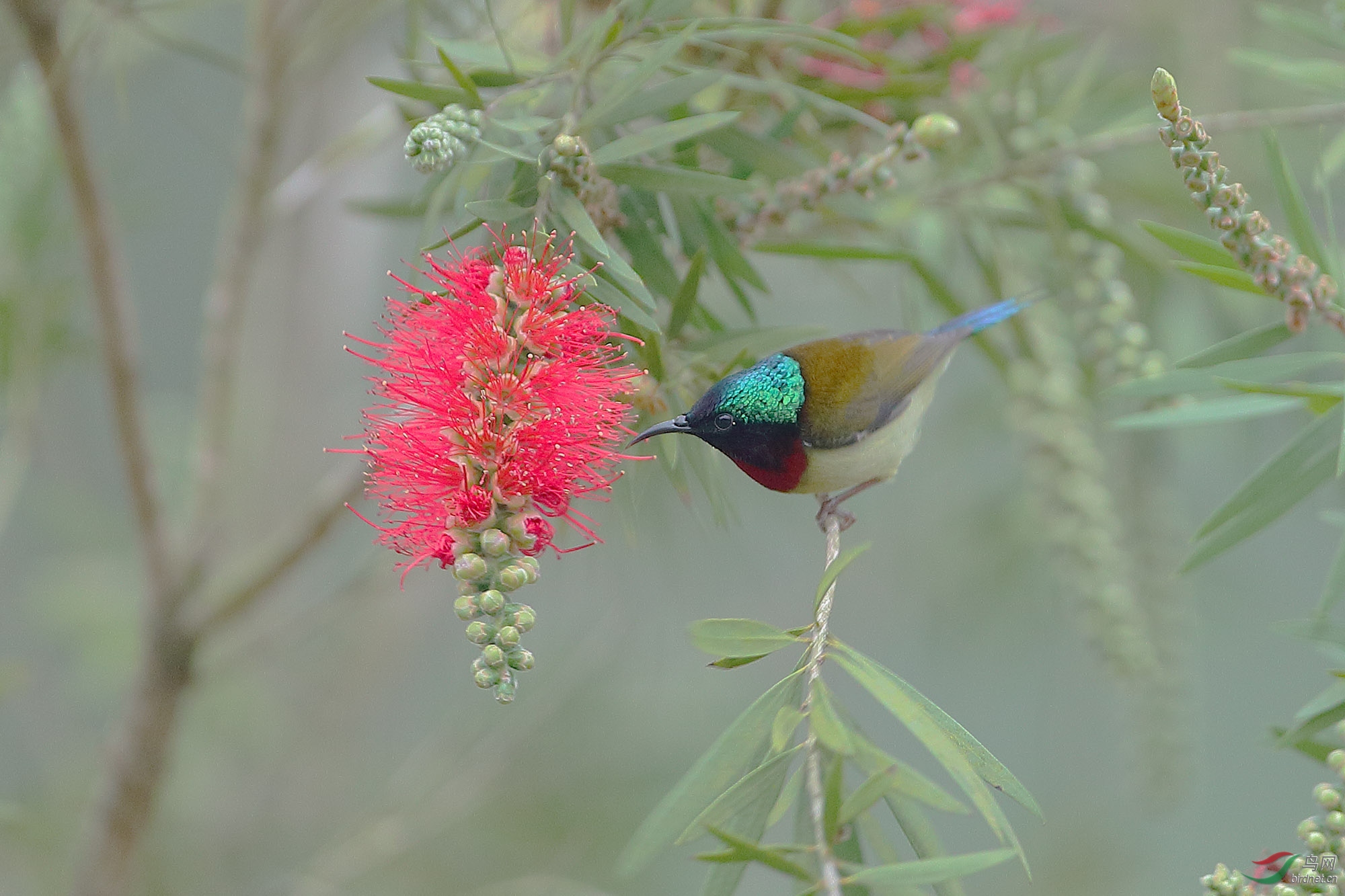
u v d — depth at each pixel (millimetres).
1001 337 7363
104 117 10289
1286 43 8664
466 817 11148
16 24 6871
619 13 5164
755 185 5020
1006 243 7559
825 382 6164
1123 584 6832
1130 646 6758
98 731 11844
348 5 7855
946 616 10586
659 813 3383
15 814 6996
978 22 7199
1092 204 6973
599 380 4516
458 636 13766
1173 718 6809
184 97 11555
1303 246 4973
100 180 7465
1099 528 6844
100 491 12094
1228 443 8359
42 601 11398
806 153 6270
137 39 8750
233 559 11086
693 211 5578
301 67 7992
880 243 7137
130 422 7926
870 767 3424
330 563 12180
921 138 5371
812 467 6227
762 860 3256
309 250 11422
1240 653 13203
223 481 8445
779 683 3717
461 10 7172
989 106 7172
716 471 5477
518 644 3979
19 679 8211
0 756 11242
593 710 11305
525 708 9812
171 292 14258
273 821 11867
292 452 11477
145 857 10938
